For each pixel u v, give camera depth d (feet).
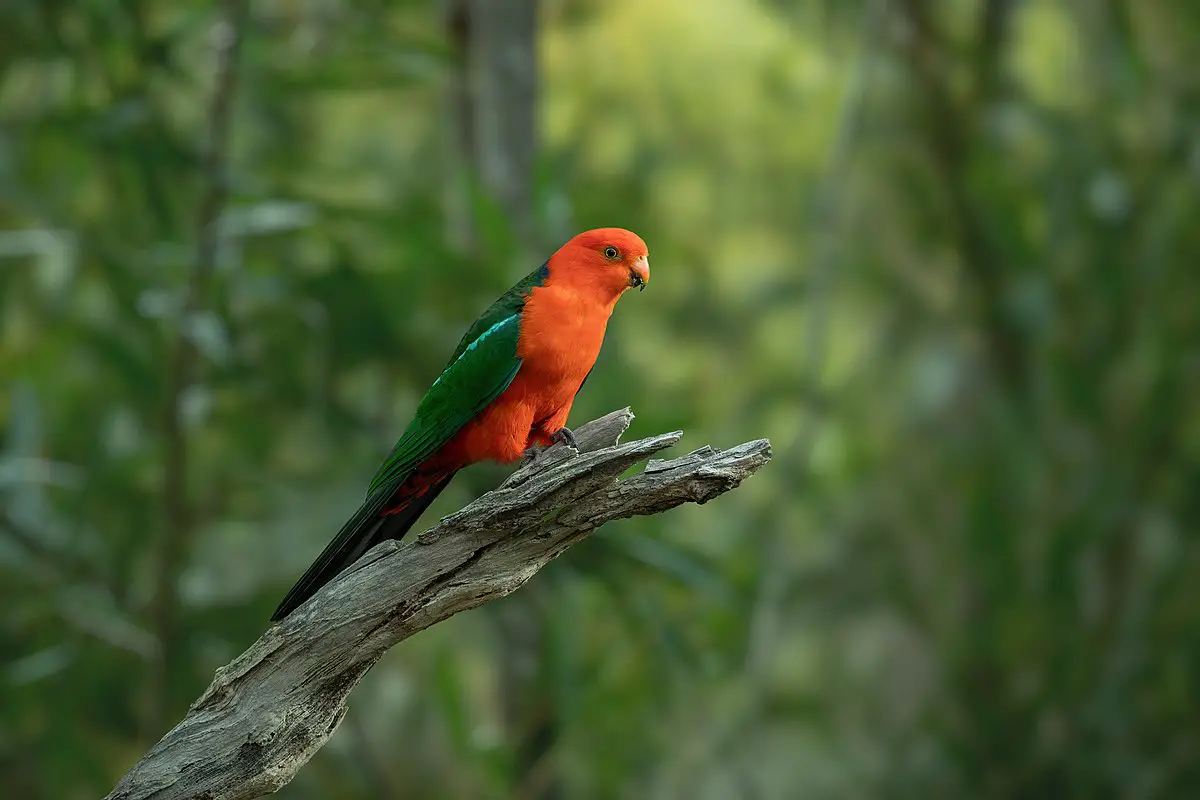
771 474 62.85
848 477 59.06
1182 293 51.80
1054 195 54.29
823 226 62.85
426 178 57.57
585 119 67.31
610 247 26.14
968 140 59.88
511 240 37.47
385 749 46.24
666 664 41.57
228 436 40.42
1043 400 54.49
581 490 17.81
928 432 61.93
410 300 37.63
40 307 42.75
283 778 18.13
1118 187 52.75
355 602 18.13
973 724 51.93
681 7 70.44
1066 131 55.42
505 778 37.86
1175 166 52.85
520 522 18.03
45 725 40.42
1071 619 50.60
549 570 39.04
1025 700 51.01
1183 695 49.39
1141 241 52.47
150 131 36.35
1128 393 52.54
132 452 39.24
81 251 36.99
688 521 51.44
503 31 45.52
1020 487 53.26
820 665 61.11
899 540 58.34
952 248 60.18
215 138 35.88
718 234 69.72
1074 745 50.01
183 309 34.86
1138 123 55.47
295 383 39.11
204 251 34.94
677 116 70.38
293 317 39.29
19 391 38.99
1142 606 50.16
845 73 68.95
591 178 59.88
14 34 40.16
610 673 40.75
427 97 60.23
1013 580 51.62
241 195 35.45
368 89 36.96
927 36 60.34
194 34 37.22
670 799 56.24
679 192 69.10
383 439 39.40
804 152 71.61
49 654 38.52
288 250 39.91
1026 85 61.16
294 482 39.88
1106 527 50.70
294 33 37.42
